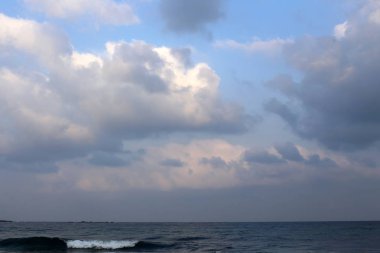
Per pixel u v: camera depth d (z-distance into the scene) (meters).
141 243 46.75
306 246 49.44
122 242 46.62
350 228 117.75
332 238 66.56
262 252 41.06
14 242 45.00
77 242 45.81
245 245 51.00
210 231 92.38
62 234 71.75
